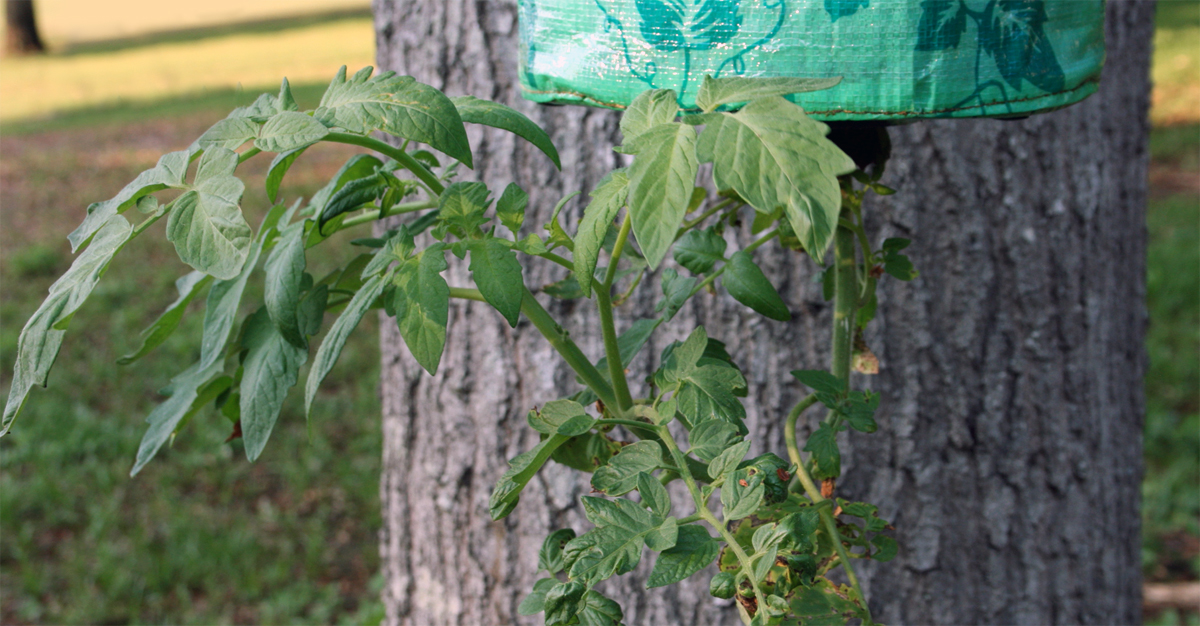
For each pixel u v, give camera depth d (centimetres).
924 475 206
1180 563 418
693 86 98
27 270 791
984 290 202
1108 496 230
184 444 514
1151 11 232
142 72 1922
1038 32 97
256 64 1872
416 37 213
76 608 388
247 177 992
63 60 2216
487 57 204
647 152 78
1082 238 210
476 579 232
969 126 195
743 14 96
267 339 114
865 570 211
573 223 202
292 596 396
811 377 117
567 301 206
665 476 109
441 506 233
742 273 113
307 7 2958
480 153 205
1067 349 212
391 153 103
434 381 228
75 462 502
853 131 115
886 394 203
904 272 125
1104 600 233
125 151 1208
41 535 445
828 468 111
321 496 472
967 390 205
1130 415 241
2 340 648
